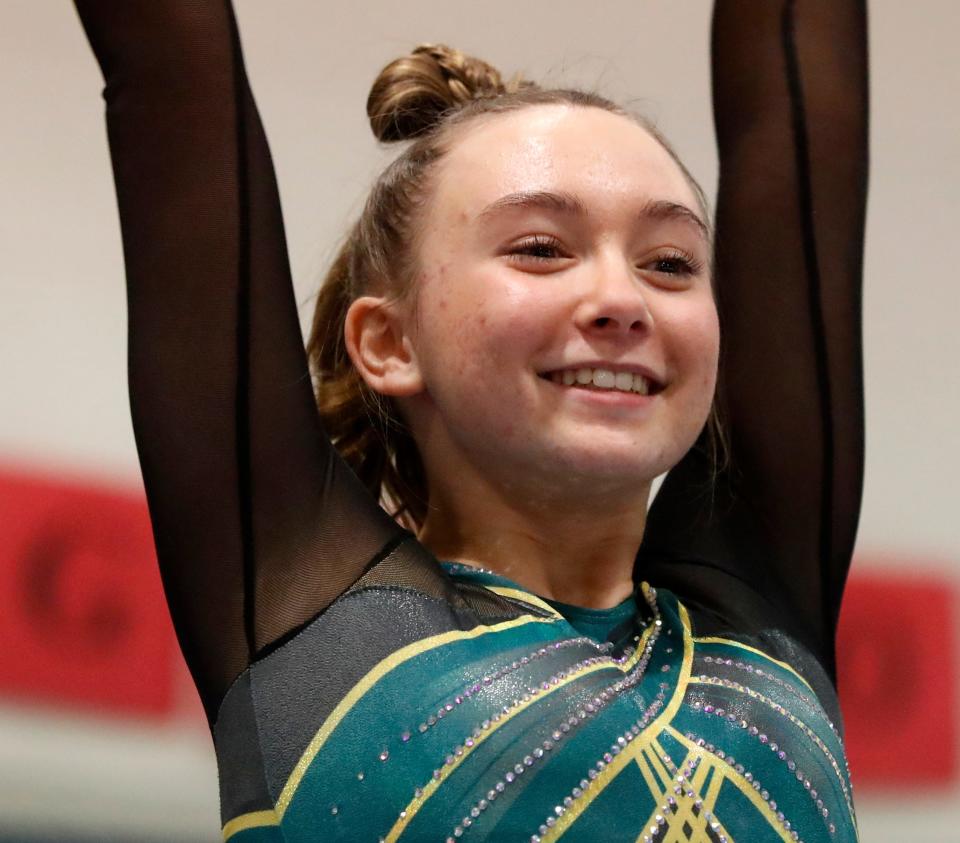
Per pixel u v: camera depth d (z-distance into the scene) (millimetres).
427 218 4754
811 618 5246
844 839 4398
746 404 5410
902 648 9594
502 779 4043
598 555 4730
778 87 5605
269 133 9594
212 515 4566
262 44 9742
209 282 4684
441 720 4121
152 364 4660
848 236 5523
